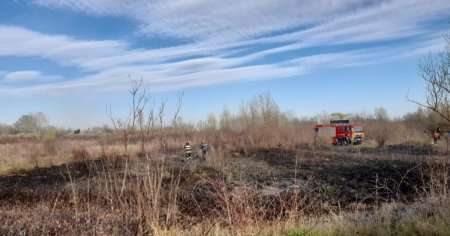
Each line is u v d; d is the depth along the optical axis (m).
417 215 7.78
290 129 34.31
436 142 26.89
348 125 34.72
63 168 22.84
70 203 10.74
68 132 61.69
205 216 9.10
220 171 18.81
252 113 39.06
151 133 8.07
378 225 7.29
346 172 17.94
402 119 43.75
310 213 9.63
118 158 11.91
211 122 38.88
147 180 7.92
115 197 8.72
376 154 24.92
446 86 7.43
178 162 21.52
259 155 26.61
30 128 65.25
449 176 10.71
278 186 14.61
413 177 14.85
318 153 26.44
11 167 23.64
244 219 6.91
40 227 7.09
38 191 14.45
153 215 7.23
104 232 6.80
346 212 9.80
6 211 9.30
